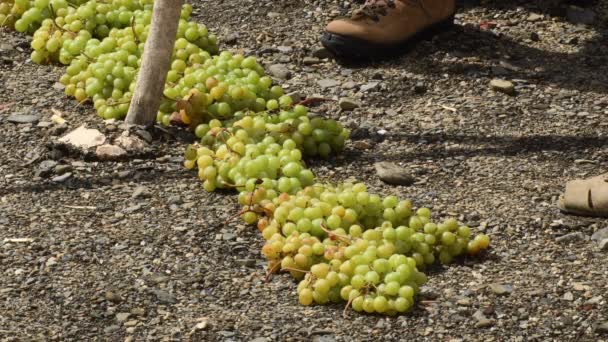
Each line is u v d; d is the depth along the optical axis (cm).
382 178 586
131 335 450
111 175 584
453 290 482
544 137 639
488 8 820
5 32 756
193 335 450
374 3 735
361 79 714
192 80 635
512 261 507
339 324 458
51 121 638
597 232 529
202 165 567
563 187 580
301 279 489
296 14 810
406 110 675
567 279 491
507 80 714
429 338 450
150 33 615
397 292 461
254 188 527
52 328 453
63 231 527
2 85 683
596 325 456
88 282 486
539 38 777
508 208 556
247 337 449
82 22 710
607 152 620
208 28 787
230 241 522
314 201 510
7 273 491
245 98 626
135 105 620
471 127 651
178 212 547
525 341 448
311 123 606
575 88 706
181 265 502
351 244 484
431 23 755
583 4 824
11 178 579
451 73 723
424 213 518
